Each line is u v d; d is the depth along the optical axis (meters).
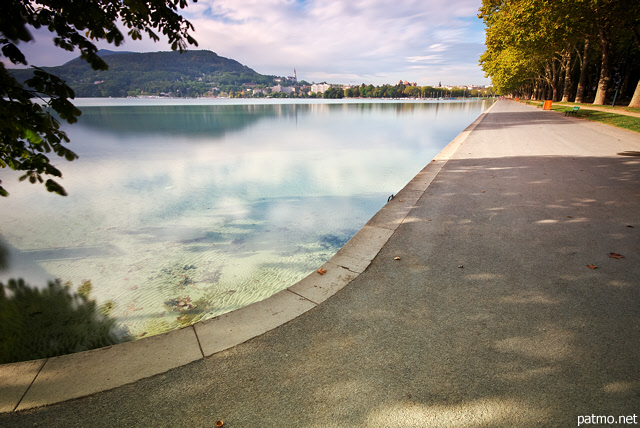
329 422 1.89
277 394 2.07
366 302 3.02
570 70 46.25
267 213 7.40
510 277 3.42
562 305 2.93
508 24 25.70
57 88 3.55
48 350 3.14
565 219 5.03
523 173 8.00
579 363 2.28
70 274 4.74
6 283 4.48
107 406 1.98
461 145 12.84
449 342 2.50
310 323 2.73
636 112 23.69
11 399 2.01
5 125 3.23
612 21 23.94
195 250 5.52
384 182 10.37
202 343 2.50
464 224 4.91
